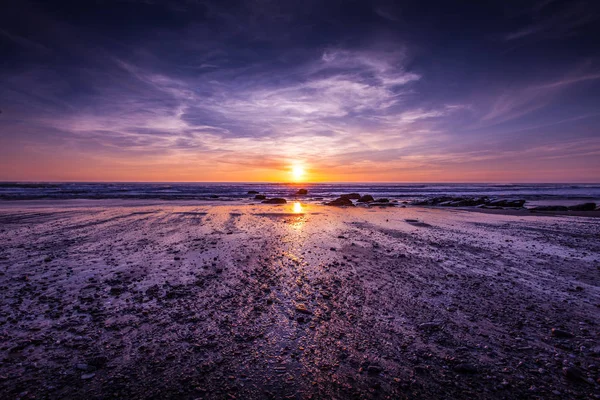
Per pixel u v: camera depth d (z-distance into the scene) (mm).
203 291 6445
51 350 4109
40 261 8398
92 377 3586
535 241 12195
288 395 3398
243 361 4008
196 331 4750
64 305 5570
